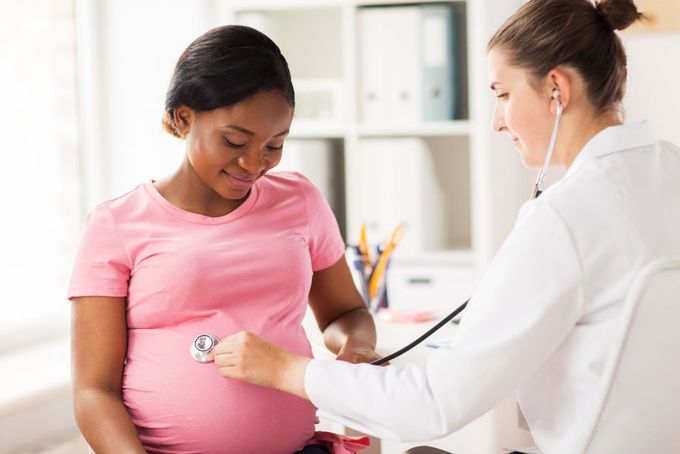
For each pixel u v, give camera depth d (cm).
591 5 128
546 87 127
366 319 168
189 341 143
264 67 136
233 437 143
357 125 358
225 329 144
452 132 350
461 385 118
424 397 121
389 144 354
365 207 359
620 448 119
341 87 359
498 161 325
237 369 135
